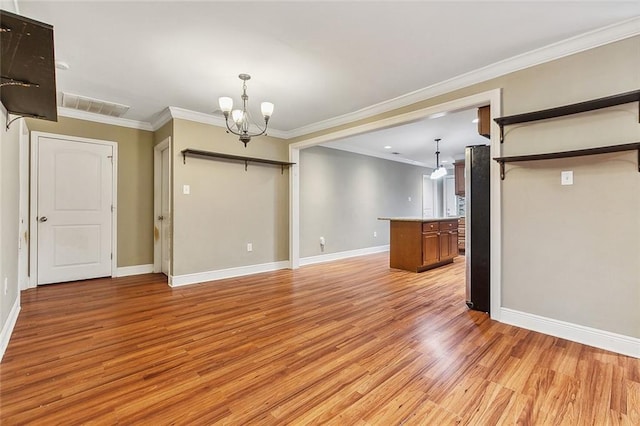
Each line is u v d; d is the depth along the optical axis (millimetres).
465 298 3541
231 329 2625
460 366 2016
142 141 4719
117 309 3115
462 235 7148
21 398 1656
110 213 4441
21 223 3521
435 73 2963
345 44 2451
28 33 1417
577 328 2389
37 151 3887
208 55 2613
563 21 2162
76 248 4188
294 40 2391
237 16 2088
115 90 3393
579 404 1618
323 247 6109
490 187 2867
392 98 3596
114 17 2084
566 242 2447
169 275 4148
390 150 6934
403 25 2205
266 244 5055
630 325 2180
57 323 2723
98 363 2037
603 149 2174
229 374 1915
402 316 2953
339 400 1660
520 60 2637
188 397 1679
